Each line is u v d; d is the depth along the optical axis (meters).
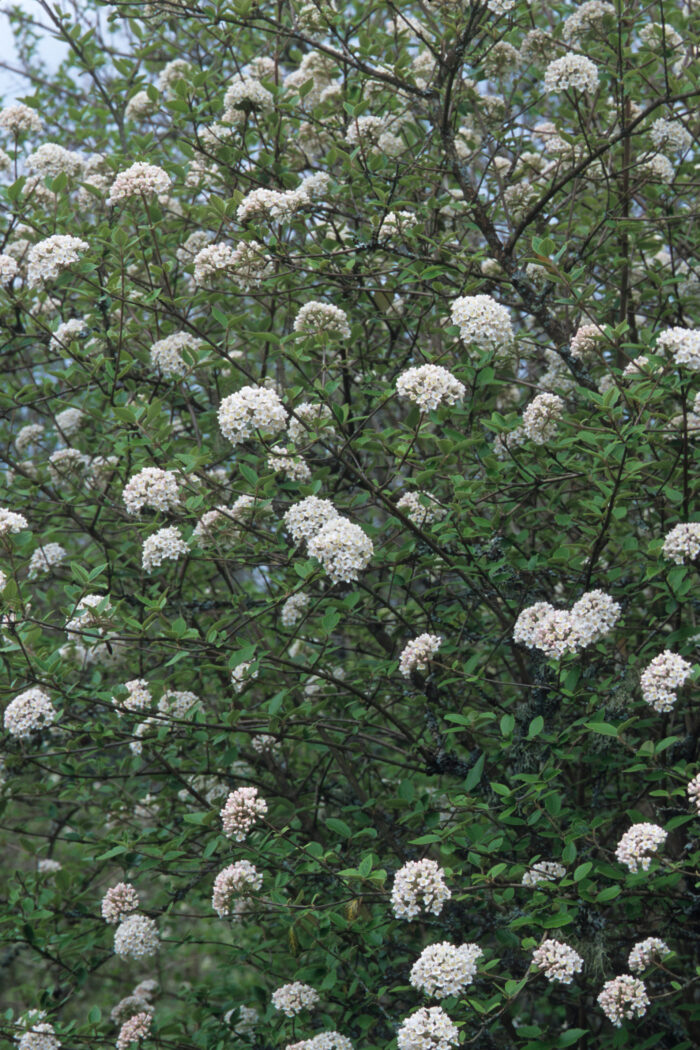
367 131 5.15
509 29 4.89
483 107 5.68
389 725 5.56
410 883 3.39
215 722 4.98
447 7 4.94
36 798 5.82
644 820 3.78
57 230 4.97
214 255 4.47
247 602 4.68
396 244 4.96
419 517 4.52
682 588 3.89
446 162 5.23
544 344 4.69
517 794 4.32
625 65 5.19
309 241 5.71
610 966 3.99
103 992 6.87
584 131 4.69
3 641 4.07
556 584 5.39
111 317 5.47
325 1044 3.89
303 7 5.52
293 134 6.05
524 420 4.17
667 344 3.74
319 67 5.82
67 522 5.96
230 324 4.39
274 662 4.86
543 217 5.42
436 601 4.79
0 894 5.88
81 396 6.25
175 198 6.36
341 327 4.52
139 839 4.80
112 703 4.09
